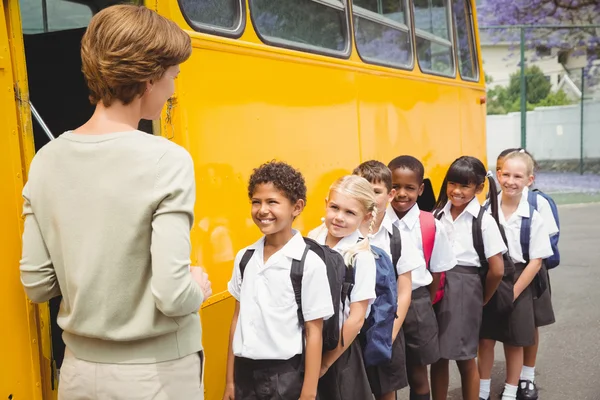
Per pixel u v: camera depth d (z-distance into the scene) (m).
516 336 3.96
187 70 2.73
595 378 4.79
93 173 1.70
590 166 21.38
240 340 2.38
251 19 3.21
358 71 4.29
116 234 1.67
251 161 3.14
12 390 2.06
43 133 3.49
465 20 6.67
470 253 3.59
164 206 1.65
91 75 1.74
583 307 6.66
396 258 3.00
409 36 5.23
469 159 3.64
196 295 1.70
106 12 1.73
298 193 2.35
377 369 3.00
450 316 3.52
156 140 1.73
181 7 2.75
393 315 2.73
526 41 25.77
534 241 3.92
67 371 1.80
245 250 2.47
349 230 2.71
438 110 5.75
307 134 3.65
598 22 24.81
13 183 2.08
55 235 1.76
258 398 2.32
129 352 1.73
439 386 3.67
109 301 1.70
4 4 2.10
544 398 4.44
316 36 3.84
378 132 4.57
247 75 3.13
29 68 3.48
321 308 2.29
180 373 1.78
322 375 2.48
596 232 11.27
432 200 5.56
